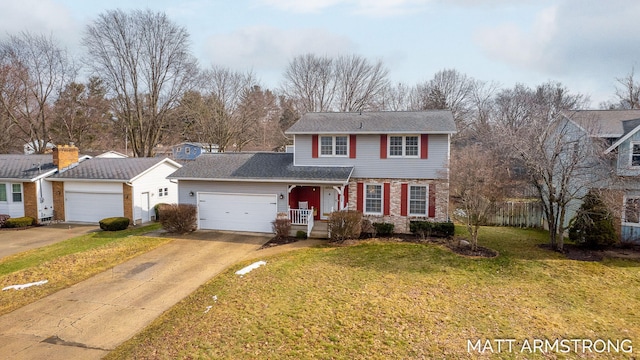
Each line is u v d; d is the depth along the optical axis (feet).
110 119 148.15
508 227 65.87
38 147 120.06
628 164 49.98
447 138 56.70
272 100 160.35
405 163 58.44
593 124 51.11
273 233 59.41
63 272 41.32
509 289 34.94
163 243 53.57
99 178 71.41
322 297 32.60
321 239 54.95
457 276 38.27
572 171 46.32
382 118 63.93
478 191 47.24
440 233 55.31
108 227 65.72
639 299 32.99
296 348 24.08
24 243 57.11
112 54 113.91
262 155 69.05
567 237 56.13
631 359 22.85
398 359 22.68
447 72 154.92
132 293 35.37
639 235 50.06
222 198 61.72
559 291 34.60
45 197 74.08
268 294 33.47
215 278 38.83
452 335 25.77
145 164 77.97
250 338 25.50
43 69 114.83
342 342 24.77
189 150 156.66
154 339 26.22
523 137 49.96
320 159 61.82
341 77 147.23
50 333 27.76
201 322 28.40
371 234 56.95
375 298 32.30
